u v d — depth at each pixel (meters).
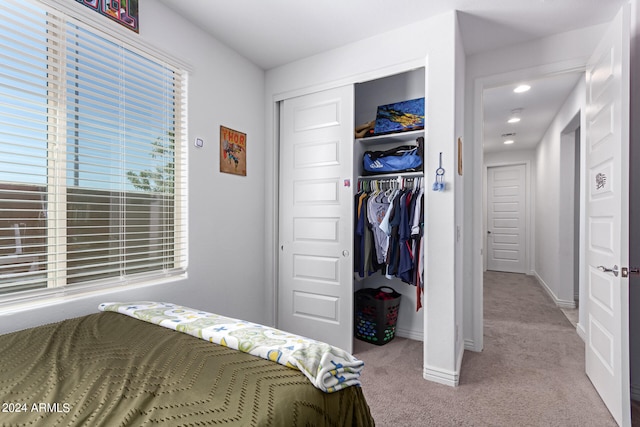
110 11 1.69
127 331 1.33
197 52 2.21
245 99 2.66
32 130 1.44
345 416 0.94
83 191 1.66
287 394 0.86
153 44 1.90
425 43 2.12
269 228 2.86
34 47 1.43
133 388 0.89
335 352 1.08
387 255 2.50
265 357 1.07
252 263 2.73
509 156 6.22
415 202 2.41
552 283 4.25
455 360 2.02
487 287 4.90
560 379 2.09
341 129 2.55
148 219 1.97
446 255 2.04
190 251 2.16
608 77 1.77
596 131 1.96
